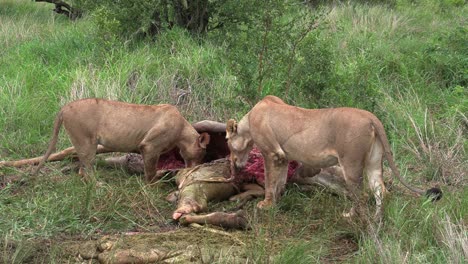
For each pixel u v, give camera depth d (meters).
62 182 8.16
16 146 9.55
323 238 6.87
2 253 6.44
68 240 6.88
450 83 12.65
